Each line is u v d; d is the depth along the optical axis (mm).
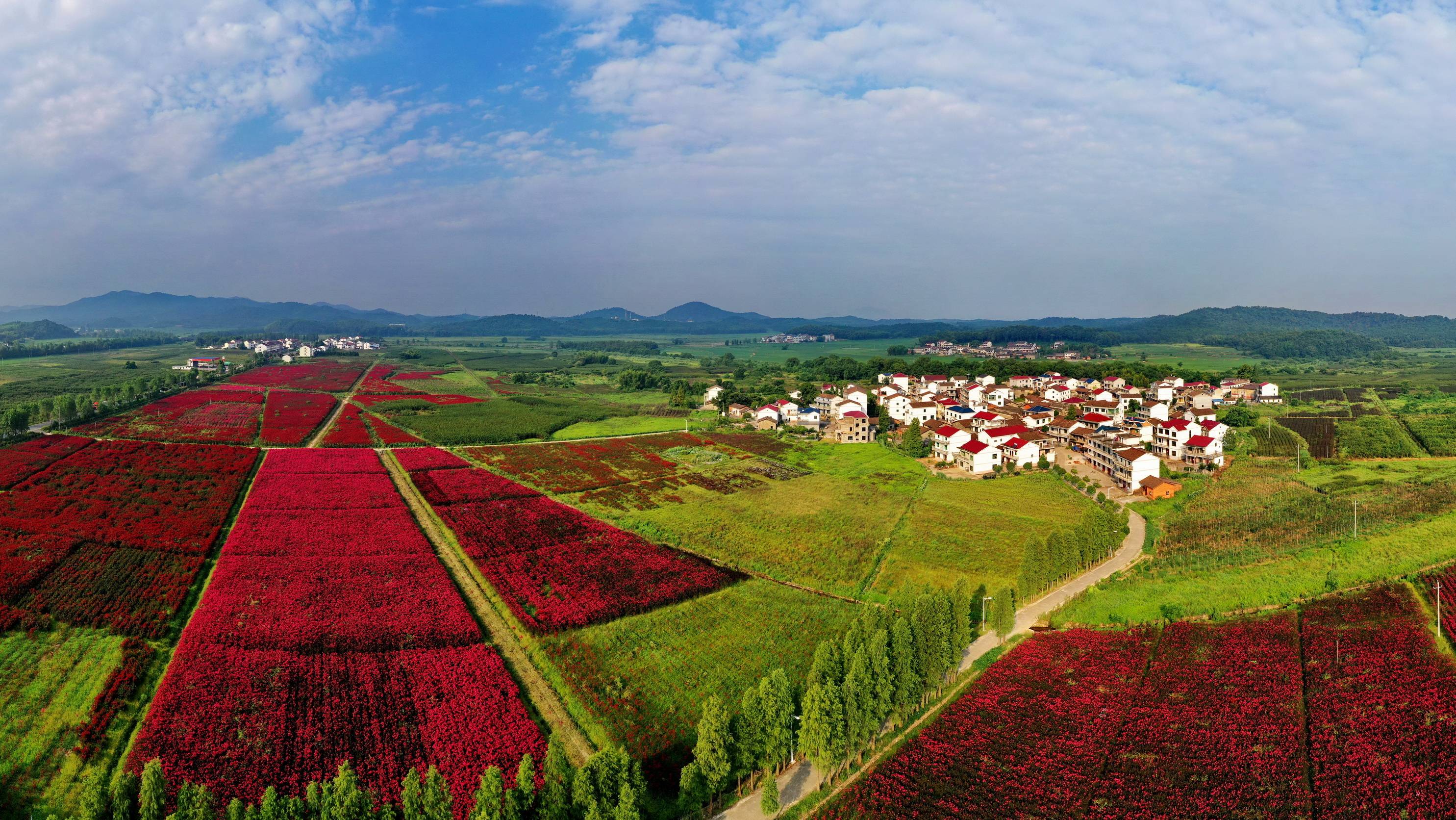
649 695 52406
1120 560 80250
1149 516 97000
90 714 48125
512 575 72625
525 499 102000
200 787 36281
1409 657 54594
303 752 44781
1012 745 47062
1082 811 41000
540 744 45969
